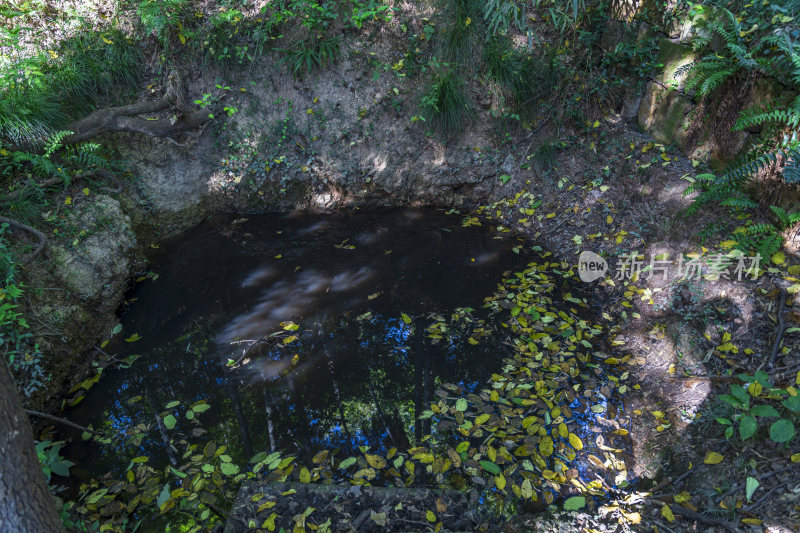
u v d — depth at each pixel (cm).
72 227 419
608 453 299
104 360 382
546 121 536
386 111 552
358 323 407
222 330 405
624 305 398
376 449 311
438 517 265
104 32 512
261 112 549
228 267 475
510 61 523
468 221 532
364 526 260
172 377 366
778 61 349
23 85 445
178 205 528
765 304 327
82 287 398
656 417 312
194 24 537
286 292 443
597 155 505
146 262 474
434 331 395
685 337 347
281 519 263
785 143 339
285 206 558
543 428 314
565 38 537
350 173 555
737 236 362
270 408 340
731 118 396
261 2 543
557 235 483
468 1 528
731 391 277
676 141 455
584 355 365
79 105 493
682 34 440
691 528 248
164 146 523
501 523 265
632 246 429
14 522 194
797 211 335
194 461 304
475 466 296
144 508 280
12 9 489
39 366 340
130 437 323
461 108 533
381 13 547
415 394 345
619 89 512
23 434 200
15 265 363
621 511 263
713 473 268
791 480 244
